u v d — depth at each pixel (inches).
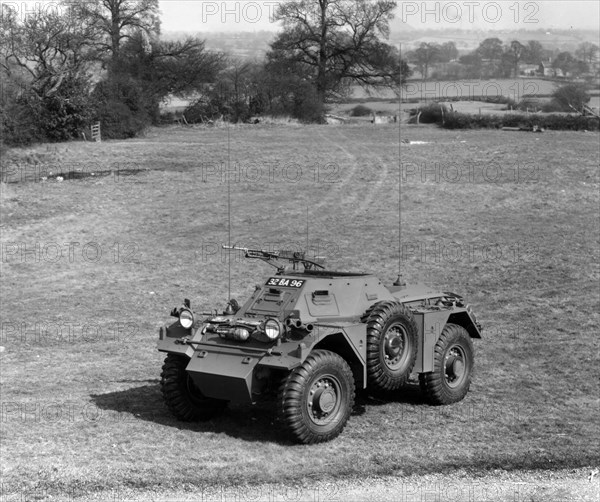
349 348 429.7
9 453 407.2
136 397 516.1
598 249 1023.6
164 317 788.0
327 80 2962.6
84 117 2007.9
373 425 446.3
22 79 1987.0
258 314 442.3
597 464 396.5
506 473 383.9
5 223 1182.3
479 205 1254.9
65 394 528.7
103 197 1328.7
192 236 1107.3
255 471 379.9
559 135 2110.0
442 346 480.1
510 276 913.5
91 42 2573.8
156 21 2758.4
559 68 3371.1
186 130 2340.1
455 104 2667.3
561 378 567.8
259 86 2637.8
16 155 1688.0
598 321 749.9
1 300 864.9
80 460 396.2
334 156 1696.6
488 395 516.4
